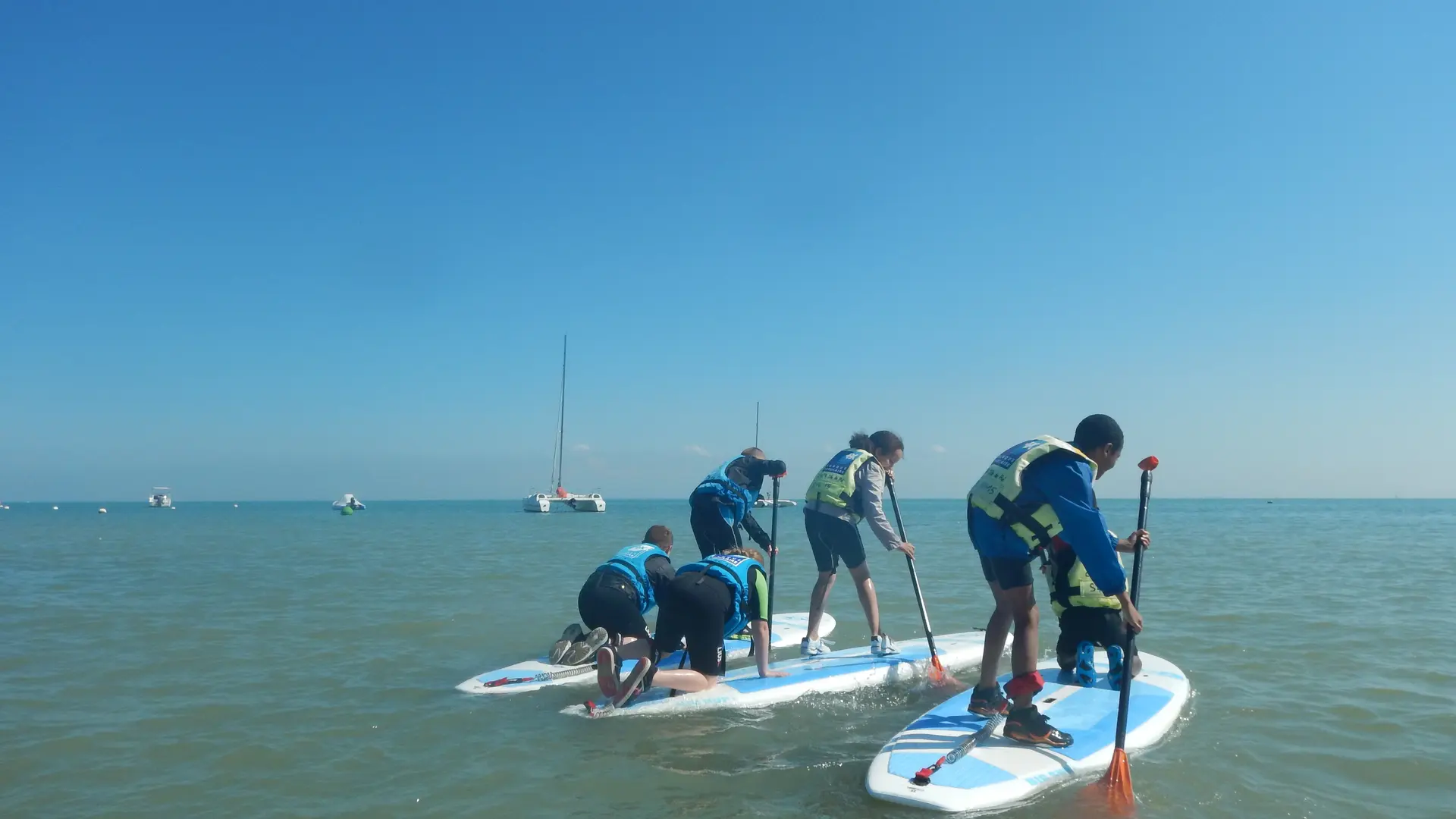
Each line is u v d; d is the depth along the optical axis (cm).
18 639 787
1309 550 1805
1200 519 4722
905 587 1168
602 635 624
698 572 546
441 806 371
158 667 663
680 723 498
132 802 383
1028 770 386
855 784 391
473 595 1110
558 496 7506
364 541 2506
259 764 432
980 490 424
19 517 6594
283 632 825
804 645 660
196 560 1739
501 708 539
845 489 634
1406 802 365
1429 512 6888
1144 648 687
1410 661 634
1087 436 416
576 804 371
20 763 435
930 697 556
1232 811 355
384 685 605
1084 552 373
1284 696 535
